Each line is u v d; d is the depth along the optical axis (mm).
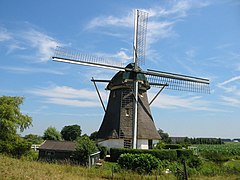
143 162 22812
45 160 28297
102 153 31203
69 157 29812
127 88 33688
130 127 32875
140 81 31953
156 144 38312
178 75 33812
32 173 16078
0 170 15703
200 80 34625
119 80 33969
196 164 28047
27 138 34500
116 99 34375
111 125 33469
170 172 21875
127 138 32312
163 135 71625
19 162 20172
